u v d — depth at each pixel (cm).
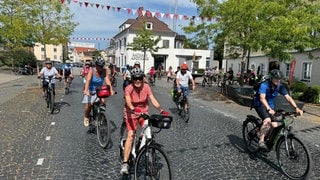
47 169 500
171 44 4912
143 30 4253
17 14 1870
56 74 1052
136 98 474
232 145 672
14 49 2273
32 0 1891
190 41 1627
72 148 613
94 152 592
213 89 2247
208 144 676
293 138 493
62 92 1650
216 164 550
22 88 1836
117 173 490
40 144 636
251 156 599
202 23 1555
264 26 1270
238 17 1304
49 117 923
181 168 526
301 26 1246
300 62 2184
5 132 730
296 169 489
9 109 1056
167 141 690
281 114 523
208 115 1066
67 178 466
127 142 464
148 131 427
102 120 626
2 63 4228
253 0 1273
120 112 1038
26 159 545
